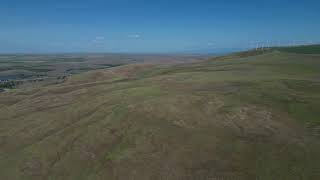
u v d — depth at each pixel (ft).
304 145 91.50
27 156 113.39
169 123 111.14
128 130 111.65
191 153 93.30
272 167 83.92
